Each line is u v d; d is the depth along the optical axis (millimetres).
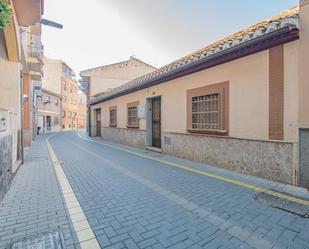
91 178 4766
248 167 4930
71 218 2855
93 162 6570
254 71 4742
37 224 2689
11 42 4172
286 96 4156
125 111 11164
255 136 4750
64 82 30422
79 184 4320
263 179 4570
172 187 4160
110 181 4547
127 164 6273
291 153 4113
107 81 18734
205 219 2844
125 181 4551
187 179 4695
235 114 5191
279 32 3918
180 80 7043
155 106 9094
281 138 4258
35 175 4961
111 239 2373
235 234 2480
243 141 5023
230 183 4379
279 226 2654
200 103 6301
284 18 4043
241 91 5035
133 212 3047
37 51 9938
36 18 4875
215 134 5770
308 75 3826
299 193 3717
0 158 3283
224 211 3080
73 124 34875
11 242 2301
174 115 7371
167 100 7727
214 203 3369
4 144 3604
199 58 5773
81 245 2256
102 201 3441
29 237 2400
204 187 4148
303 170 3945
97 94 17141
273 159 4422
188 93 6684
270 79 4422
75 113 35969
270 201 3418
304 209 3105
